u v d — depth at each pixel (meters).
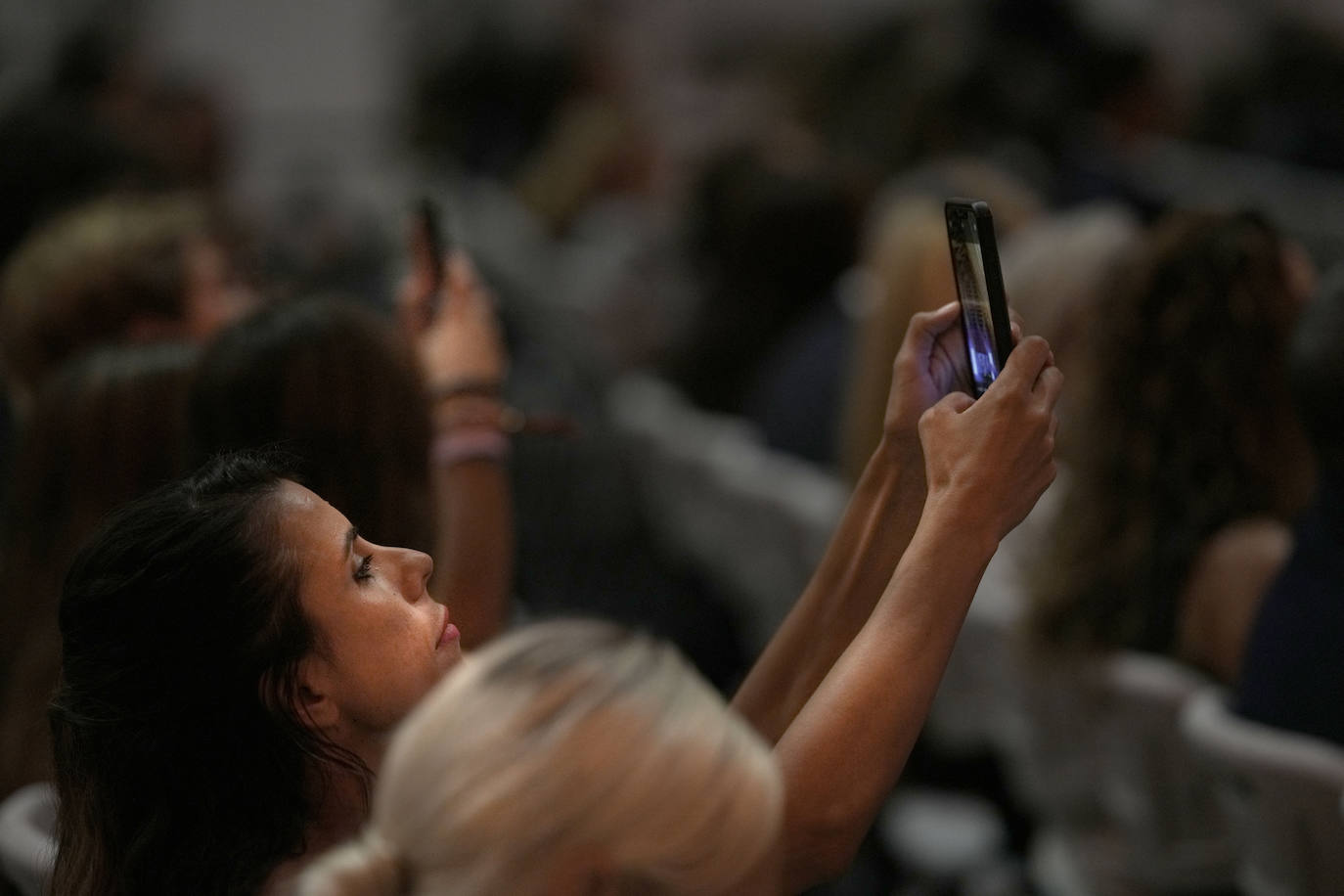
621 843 2.03
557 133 14.43
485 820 2.02
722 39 17.45
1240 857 4.83
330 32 17.58
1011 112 11.37
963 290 3.07
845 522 3.23
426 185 13.34
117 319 5.73
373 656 2.77
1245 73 13.55
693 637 8.74
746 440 8.71
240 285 6.95
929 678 2.81
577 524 9.59
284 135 17.31
